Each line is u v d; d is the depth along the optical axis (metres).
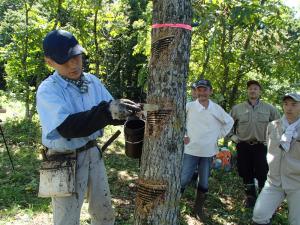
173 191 2.54
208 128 5.15
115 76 17.20
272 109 5.73
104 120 2.25
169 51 2.45
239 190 6.57
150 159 2.52
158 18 2.47
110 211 3.03
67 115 2.36
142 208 2.56
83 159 2.77
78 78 2.73
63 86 2.64
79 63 2.62
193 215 5.36
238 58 7.07
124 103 2.23
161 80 2.47
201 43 6.92
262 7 5.63
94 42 10.55
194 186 6.43
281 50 7.08
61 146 2.67
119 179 6.56
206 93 5.16
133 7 10.29
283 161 4.15
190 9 2.50
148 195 2.53
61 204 2.75
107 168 7.18
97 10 9.41
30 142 8.59
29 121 10.35
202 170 5.27
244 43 7.44
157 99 2.49
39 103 2.54
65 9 9.62
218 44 6.89
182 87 2.50
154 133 2.49
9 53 10.25
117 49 16.03
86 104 2.74
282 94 7.88
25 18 10.32
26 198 5.34
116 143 9.34
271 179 4.29
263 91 7.84
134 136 2.60
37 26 9.80
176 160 2.53
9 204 5.06
